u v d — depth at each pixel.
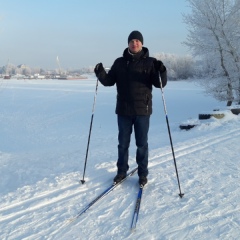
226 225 3.42
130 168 5.52
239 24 18.59
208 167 5.54
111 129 14.55
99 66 4.58
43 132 14.45
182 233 3.28
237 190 4.38
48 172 5.43
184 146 7.43
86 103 26.59
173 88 46.59
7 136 13.54
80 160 6.37
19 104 26.41
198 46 19.50
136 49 4.44
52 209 3.88
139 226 3.44
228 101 19.80
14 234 3.32
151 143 8.73
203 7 18.77
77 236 3.27
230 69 19.16
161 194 4.29
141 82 4.53
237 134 9.10
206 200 4.06
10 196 4.24
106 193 4.29
